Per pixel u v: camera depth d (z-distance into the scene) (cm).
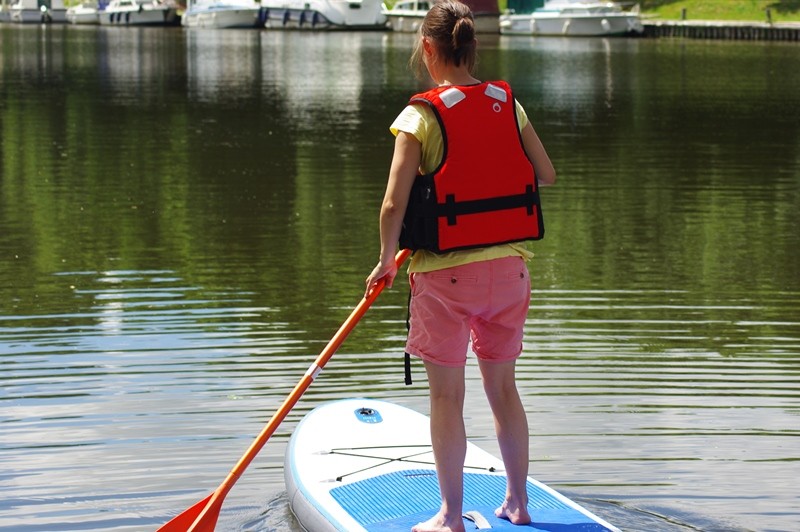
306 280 923
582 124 2220
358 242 1080
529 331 770
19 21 7800
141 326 778
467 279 401
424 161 403
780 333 773
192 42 5562
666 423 588
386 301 852
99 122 2155
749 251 1065
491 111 405
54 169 1561
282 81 3266
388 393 641
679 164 1670
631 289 904
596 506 482
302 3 6856
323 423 521
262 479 517
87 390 638
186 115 2303
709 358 709
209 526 425
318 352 718
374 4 6831
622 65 4028
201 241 1088
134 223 1181
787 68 3934
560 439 564
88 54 4503
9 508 484
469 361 701
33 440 562
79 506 486
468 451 495
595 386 649
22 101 2566
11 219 1198
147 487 507
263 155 1703
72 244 1073
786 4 6388
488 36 6144
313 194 1358
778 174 1582
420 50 424
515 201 406
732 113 2456
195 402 619
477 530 411
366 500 446
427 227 399
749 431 577
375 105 2553
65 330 767
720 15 6419
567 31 6078
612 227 1182
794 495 495
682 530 457
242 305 838
